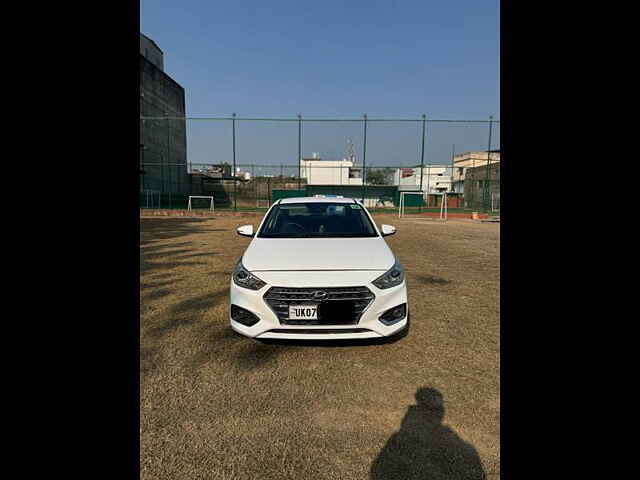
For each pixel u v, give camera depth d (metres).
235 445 1.84
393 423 2.02
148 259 6.47
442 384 2.42
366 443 1.86
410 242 9.02
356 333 2.76
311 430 1.95
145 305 3.93
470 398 2.26
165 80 31.88
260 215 18.77
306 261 3.03
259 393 2.30
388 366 2.65
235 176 19.39
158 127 24.69
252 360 2.72
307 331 2.73
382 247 3.40
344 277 2.82
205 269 5.66
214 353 2.82
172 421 2.02
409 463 1.72
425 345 3.00
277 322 2.74
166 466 1.70
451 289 4.71
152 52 33.69
